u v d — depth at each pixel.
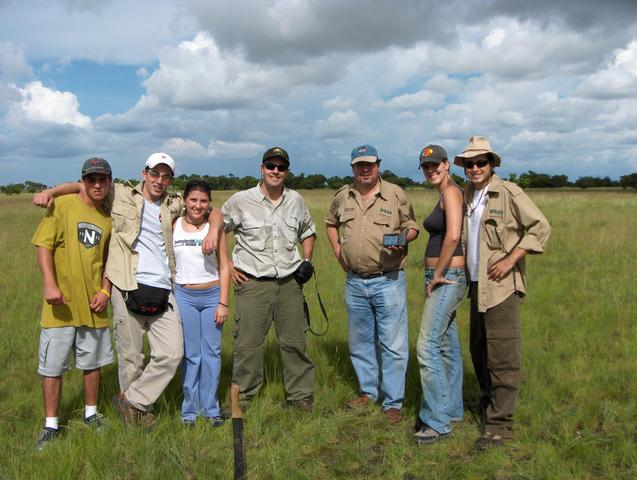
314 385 4.76
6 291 8.62
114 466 3.65
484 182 3.97
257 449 3.94
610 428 4.10
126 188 4.20
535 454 3.77
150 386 4.16
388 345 4.54
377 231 4.50
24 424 4.29
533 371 5.06
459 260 4.05
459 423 4.33
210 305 4.35
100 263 4.12
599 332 6.17
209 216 4.29
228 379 5.23
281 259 4.57
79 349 4.11
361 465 3.77
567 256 11.34
